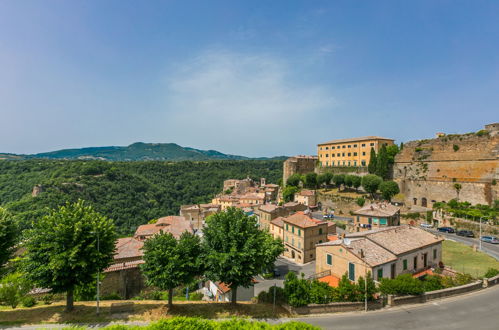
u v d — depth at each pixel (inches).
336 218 3435.0
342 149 4653.1
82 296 1120.2
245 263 933.2
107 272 1262.3
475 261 1632.6
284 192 4566.9
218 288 1520.7
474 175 2896.2
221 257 896.3
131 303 981.2
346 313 981.2
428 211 2667.3
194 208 4042.8
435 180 3120.1
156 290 1366.9
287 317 935.0
